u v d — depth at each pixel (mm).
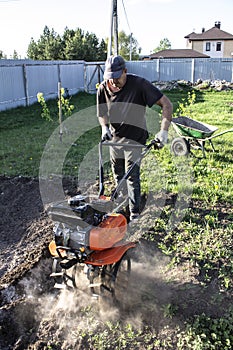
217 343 2871
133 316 3221
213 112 13711
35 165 7125
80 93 21562
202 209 4977
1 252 4402
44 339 3090
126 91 3943
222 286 3430
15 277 3748
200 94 20719
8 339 3182
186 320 3102
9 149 8359
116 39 14133
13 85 15703
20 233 4793
